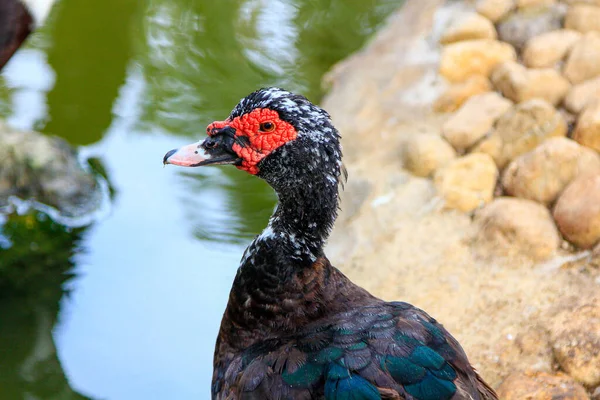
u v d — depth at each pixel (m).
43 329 1.20
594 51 1.34
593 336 1.03
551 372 1.02
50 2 1.19
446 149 1.28
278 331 0.92
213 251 1.30
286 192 0.92
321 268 0.92
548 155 1.21
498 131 1.27
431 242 1.19
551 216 1.18
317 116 0.90
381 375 0.84
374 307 0.91
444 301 1.12
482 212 1.20
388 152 1.31
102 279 1.27
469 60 1.39
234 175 1.43
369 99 1.41
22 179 1.38
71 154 1.42
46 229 1.35
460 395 0.83
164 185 1.41
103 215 1.37
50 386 1.13
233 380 0.90
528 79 1.33
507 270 1.13
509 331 1.07
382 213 1.23
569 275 1.11
